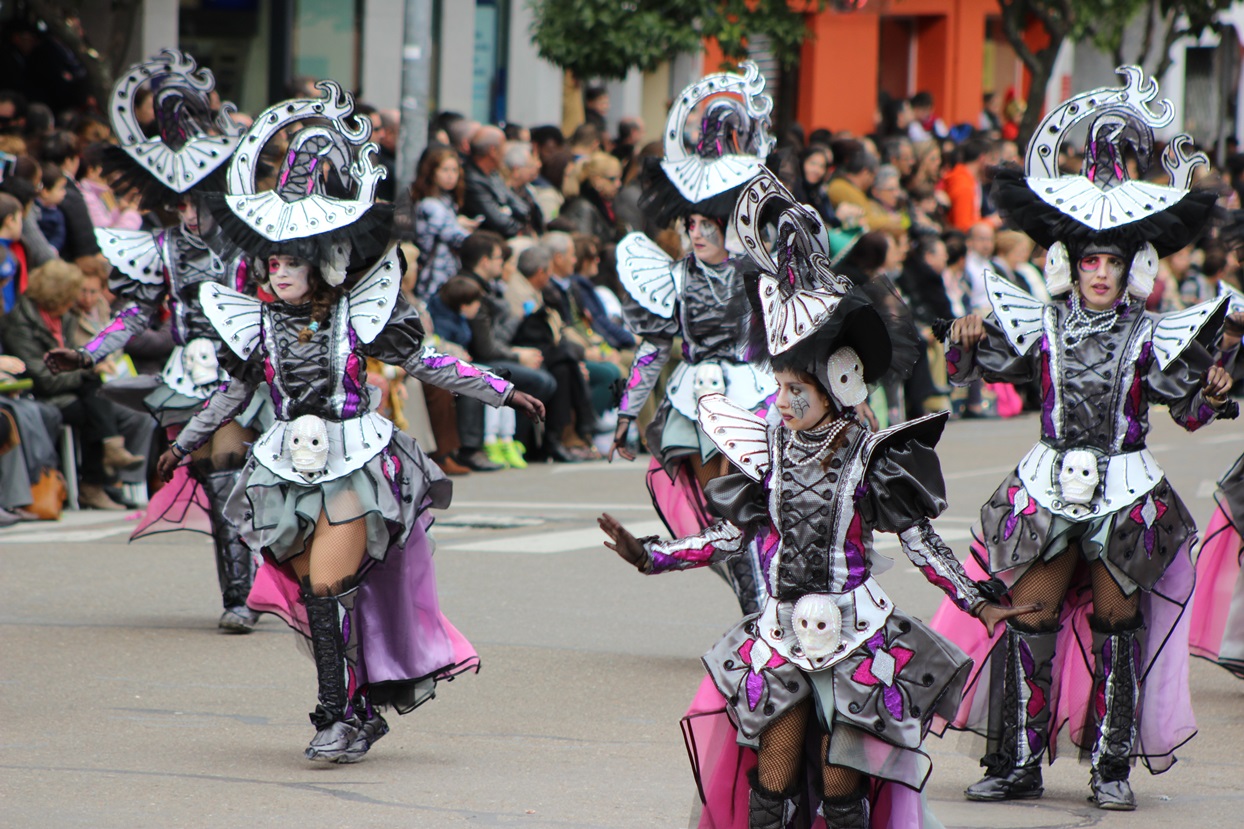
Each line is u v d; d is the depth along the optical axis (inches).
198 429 802.2
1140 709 733.3
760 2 2305.6
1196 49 3784.5
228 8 2368.4
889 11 3725.4
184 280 1028.5
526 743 798.5
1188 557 738.2
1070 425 725.9
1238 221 943.7
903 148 2317.9
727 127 993.5
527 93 2817.4
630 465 1800.0
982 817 702.5
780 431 577.0
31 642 970.7
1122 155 743.1
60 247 1492.4
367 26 2527.1
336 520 747.4
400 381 1626.5
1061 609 748.0
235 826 653.3
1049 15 2461.9
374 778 730.8
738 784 589.0
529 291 1772.9
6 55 1924.2
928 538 569.0
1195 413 716.7
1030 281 2226.9
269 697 871.1
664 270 978.1
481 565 1237.7
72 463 1443.2
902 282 2068.2
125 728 799.7
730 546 581.0
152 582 1159.0
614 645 1007.6
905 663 563.5
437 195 1708.9
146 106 1488.7
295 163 768.9
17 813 657.0
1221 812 715.4
